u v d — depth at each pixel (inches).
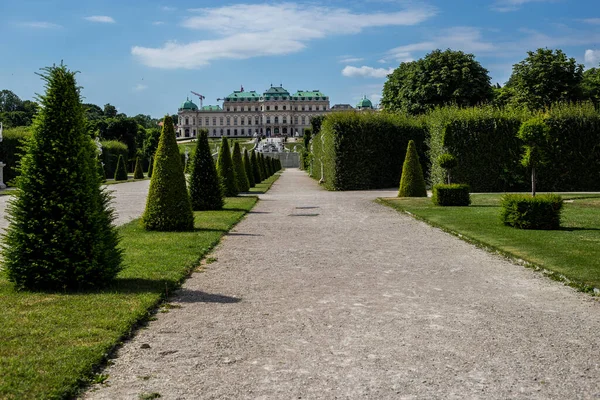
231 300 285.7
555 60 1791.3
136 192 1266.0
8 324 230.5
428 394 168.9
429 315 258.2
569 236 478.3
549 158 1127.0
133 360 198.4
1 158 1560.0
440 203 788.6
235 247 459.8
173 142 557.6
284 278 340.8
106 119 3843.5
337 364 194.5
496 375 184.1
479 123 1124.5
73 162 300.0
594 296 294.4
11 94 5344.5
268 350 209.2
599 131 1131.3
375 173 1300.4
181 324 242.7
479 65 1956.2
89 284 297.9
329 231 557.9
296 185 1581.0
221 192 797.2
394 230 561.9
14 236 294.8
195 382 178.2
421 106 1937.7
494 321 248.1
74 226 298.0
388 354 204.7
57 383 171.6
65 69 308.0
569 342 218.2
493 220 602.9
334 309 269.1
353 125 1270.9
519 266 375.9
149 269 351.6
